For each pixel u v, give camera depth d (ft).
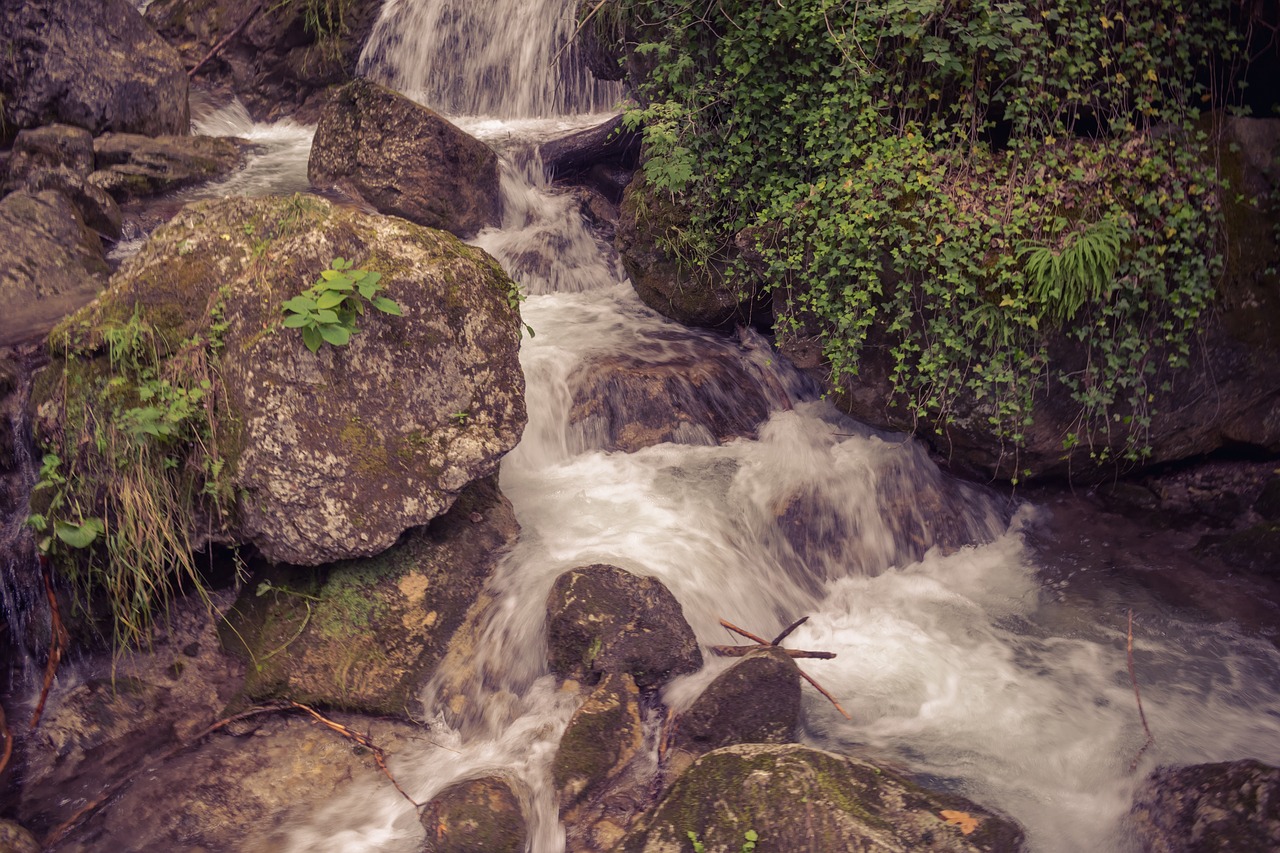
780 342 21.45
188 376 15.40
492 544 17.79
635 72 24.91
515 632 16.46
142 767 14.53
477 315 16.85
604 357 22.82
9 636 15.79
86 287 20.85
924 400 19.85
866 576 19.81
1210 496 20.35
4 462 16.16
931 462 21.21
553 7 35.58
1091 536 20.38
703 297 23.76
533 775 14.37
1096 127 19.62
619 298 26.48
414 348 16.21
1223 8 18.93
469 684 15.84
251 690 15.14
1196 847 12.98
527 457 21.25
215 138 30.73
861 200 19.16
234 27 38.63
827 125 20.18
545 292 27.30
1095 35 18.57
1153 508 20.66
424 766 14.75
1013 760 15.23
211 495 15.17
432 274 16.53
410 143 27.22
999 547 20.40
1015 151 18.93
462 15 37.29
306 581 16.02
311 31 38.17
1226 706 16.28
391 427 15.98
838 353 20.16
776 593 18.78
